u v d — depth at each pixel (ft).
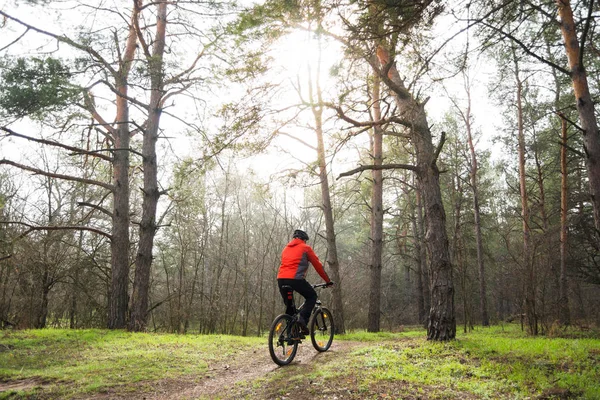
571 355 20.57
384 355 21.75
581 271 57.62
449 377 17.38
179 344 31.01
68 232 64.34
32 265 57.67
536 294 41.32
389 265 120.16
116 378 20.58
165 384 19.89
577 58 30.81
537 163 65.98
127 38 52.80
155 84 43.47
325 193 48.83
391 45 23.21
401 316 101.96
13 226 57.57
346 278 85.81
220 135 30.66
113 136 50.14
